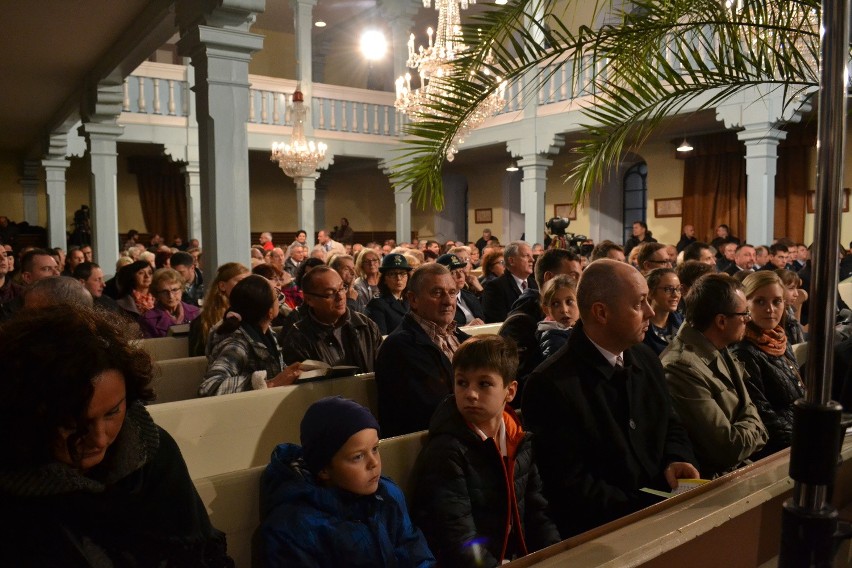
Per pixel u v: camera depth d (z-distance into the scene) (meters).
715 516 1.25
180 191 17.83
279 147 11.79
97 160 9.05
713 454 2.55
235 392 2.83
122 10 6.02
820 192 0.95
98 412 1.08
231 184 5.04
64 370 1.04
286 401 2.76
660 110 2.57
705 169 13.17
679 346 2.74
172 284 4.86
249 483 1.86
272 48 19.61
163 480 1.29
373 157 15.46
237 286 3.10
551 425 2.20
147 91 13.23
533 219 12.58
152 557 1.21
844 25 0.93
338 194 20.36
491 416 2.06
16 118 11.44
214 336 3.08
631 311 2.20
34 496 1.08
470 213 18.61
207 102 4.94
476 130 13.67
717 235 11.53
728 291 2.68
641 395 2.30
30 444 1.03
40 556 1.07
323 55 20.27
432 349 2.82
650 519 1.24
